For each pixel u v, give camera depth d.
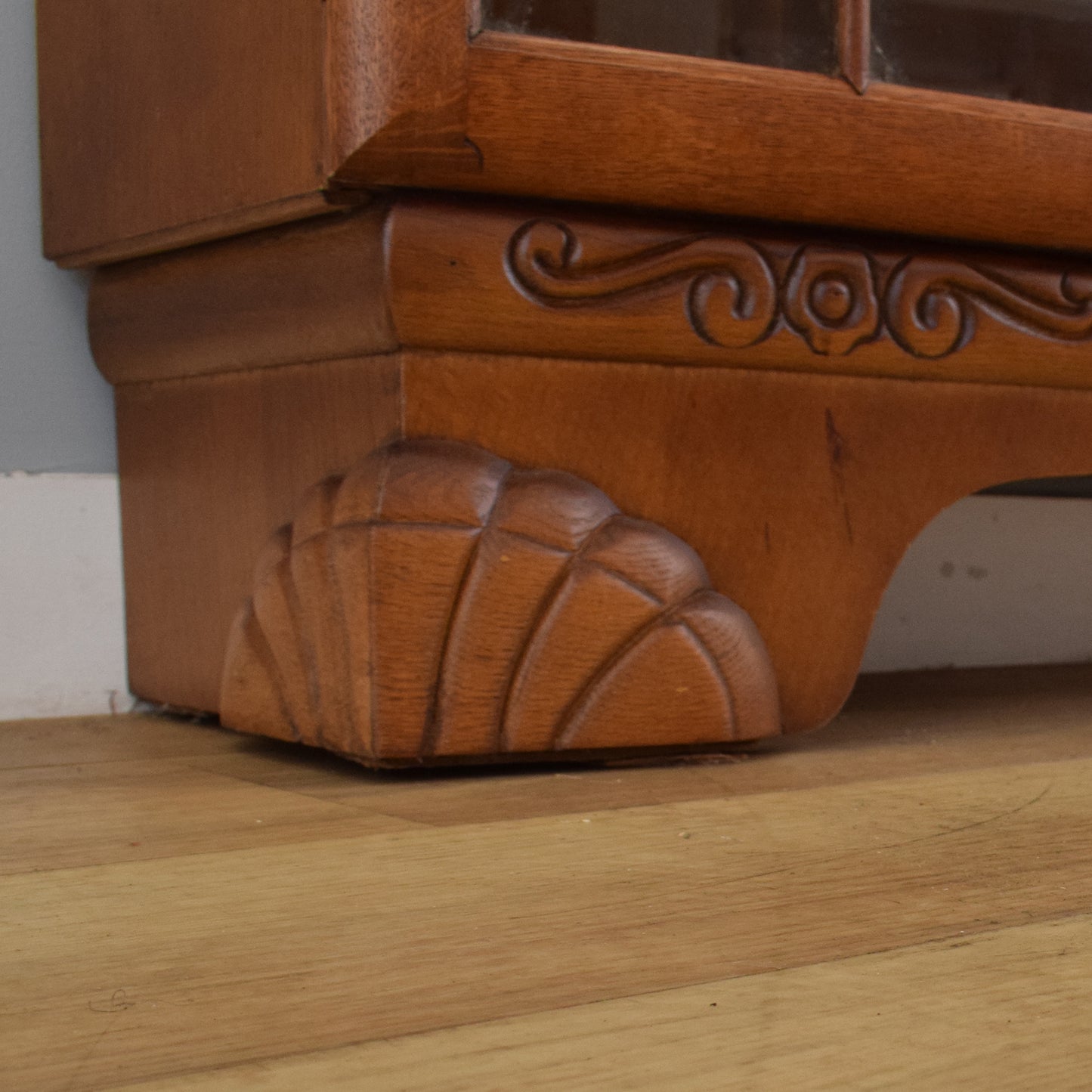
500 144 0.70
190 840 0.61
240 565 0.88
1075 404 0.92
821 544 0.85
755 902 0.51
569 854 0.58
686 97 0.73
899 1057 0.36
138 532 0.99
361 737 0.74
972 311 0.87
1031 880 0.54
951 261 0.86
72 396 1.02
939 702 1.09
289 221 0.77
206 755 0.84
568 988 0.41
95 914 0.49
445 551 0.73
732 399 0.82
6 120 1.00
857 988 0.41
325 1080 0.34
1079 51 0.86
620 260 0.77
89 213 0.94
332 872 0.55
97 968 0.43
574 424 0.78
